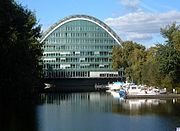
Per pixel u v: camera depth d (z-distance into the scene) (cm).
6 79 7450
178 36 10506
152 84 13450
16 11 7044
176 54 10444
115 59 19750
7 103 8762
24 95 9306
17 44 7075
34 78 9594
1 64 6950
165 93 11900
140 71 16512
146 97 11519
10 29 6431
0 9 6000
